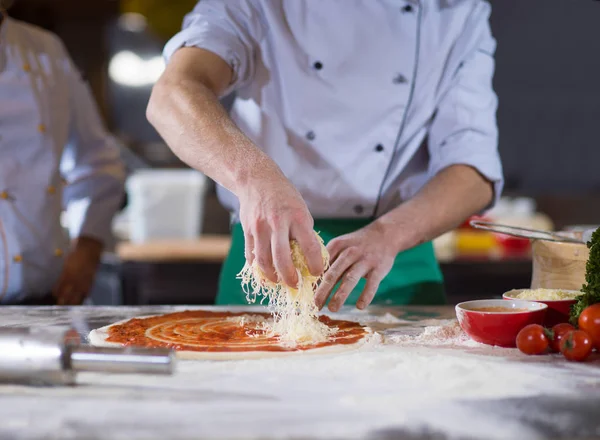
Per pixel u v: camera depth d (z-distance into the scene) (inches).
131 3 193.9
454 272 119.3
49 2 206.1
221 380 38.6
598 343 44.2
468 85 67.3
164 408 33.5
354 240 55.1
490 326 47.1
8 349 36.2
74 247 88.9
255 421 31.6
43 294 81.0
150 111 55.6
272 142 67.8
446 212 60.8
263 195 45.0
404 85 67.1
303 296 50.2
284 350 45.2
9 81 80.0
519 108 212.8
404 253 69.2
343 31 66.3
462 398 35.2
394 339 50.2
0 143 78.9
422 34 67.4
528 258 122.7
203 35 61.8
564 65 210.8
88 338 51.3
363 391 36.5
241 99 70.0
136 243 138.6
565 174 216.2
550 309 49.8
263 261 45.3
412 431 30.4
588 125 213.8
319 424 31.3
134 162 196.1
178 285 119.9
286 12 66.3
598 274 46.0
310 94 66.8
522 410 33.4
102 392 36.1
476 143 65.3
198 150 50.1
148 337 49.6
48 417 32.0
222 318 57.7
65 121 85.4
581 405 34.2
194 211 150.6
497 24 209.6
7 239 78.0
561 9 207.5
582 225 211.6
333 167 67.5
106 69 211.0
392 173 69.4
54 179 82.6
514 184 215.3
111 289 123.5
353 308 65.4
